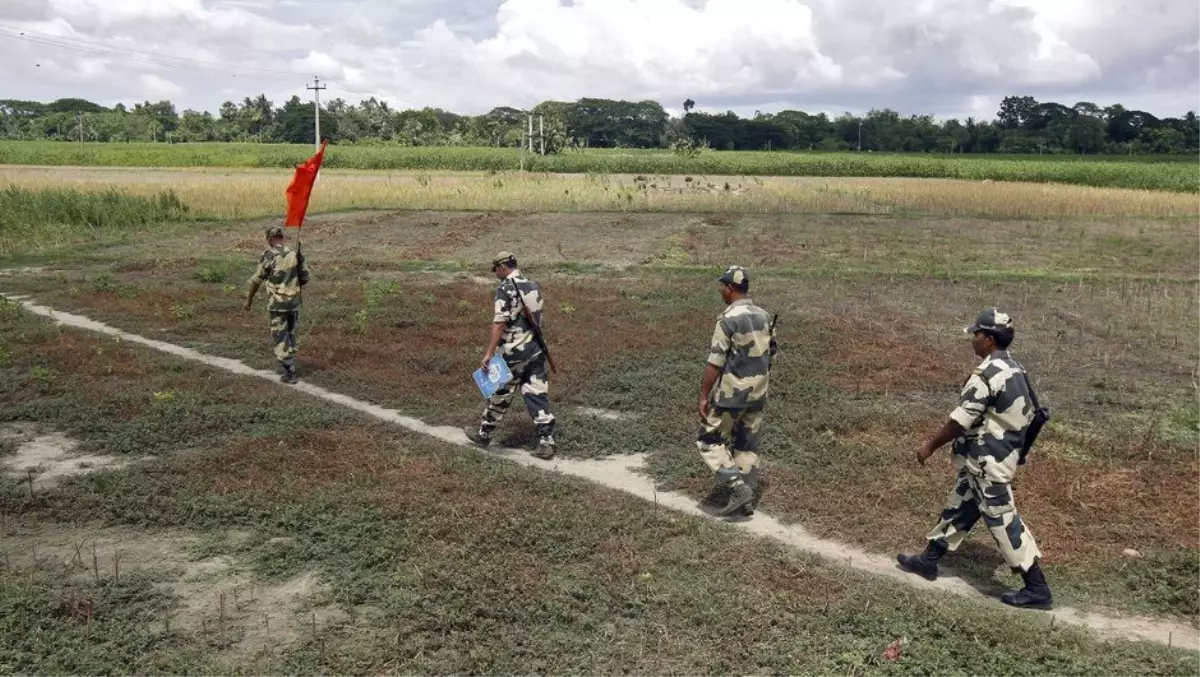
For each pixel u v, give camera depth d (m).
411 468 7.23
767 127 130.00
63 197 24.61
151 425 8.16
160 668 4.46
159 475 7.03
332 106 116.06
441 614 4.91
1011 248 21.00
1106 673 4.38
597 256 19.59
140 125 113.44
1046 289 15.64
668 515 6.38
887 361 10.66
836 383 9.82
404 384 9.76
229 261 18.34
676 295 14.83
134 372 9.98
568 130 127.81
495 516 6.23
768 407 8.99
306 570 5.55
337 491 6.69
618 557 5.68
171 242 21.62
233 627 4.88
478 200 28.95
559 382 9.77
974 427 5.23
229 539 5.99
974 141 109.00
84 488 6.75
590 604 5.11
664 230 23.48
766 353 6.34
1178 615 5.16
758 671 4.49
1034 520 6.36
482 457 7.59
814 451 7.80
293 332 10.02
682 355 10.88
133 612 5.00
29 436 8.02
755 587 5.32
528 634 4.79
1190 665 4.45
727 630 4.81
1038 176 54.56
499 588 5.23
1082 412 8.90
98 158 64.12
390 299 14.17
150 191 30.19
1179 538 6.06
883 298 14.80
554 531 6.00
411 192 30.84
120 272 17.33
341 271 17.20
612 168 60.75
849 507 6.60
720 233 23.11
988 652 4.55
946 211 28.22
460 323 12.60
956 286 15.87
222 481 6.88
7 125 121.25
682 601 5.12
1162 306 14.20
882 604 5.09
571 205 28.12
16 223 21.80
